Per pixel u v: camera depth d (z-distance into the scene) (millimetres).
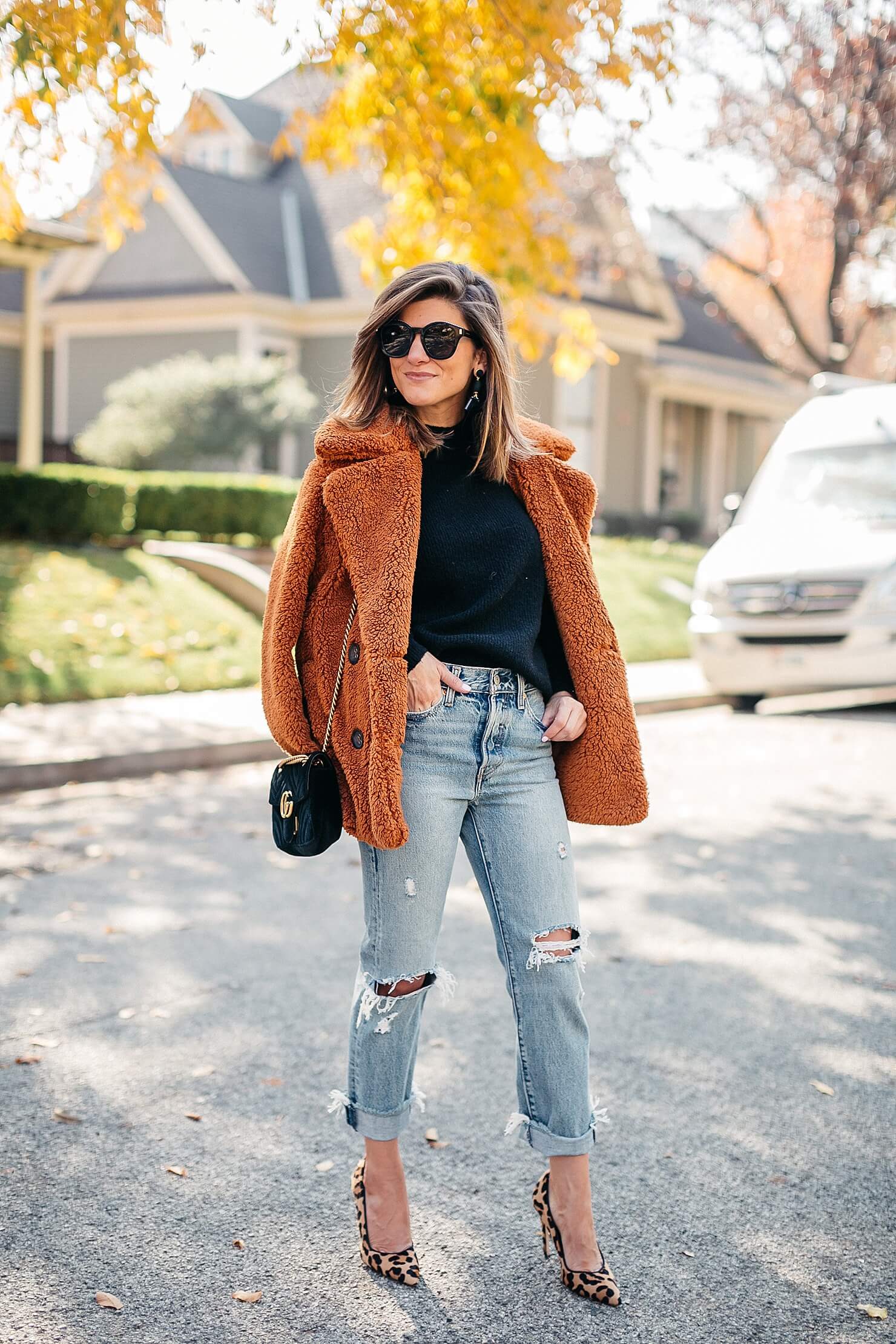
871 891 5402
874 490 10617
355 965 4371
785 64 17000
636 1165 3008
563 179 19422
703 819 6742
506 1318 2371
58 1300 2387
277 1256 2572
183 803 6922
